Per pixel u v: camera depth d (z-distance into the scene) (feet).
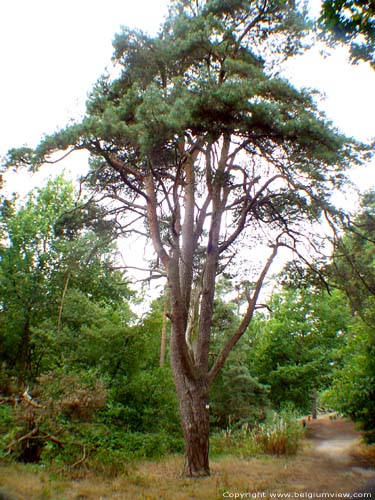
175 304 46.62
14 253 108.06
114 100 50.11
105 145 42.93
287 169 44.86
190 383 48.88
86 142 41.45
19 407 45.14
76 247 61.52
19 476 36.17
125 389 66.80
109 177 56.85
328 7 19.65
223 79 46.34
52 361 90.33
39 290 106.01
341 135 41.65
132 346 69.26
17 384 99.25
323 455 61.11
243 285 65.46
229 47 47.93
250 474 46.57
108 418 61.05
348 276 52.54
